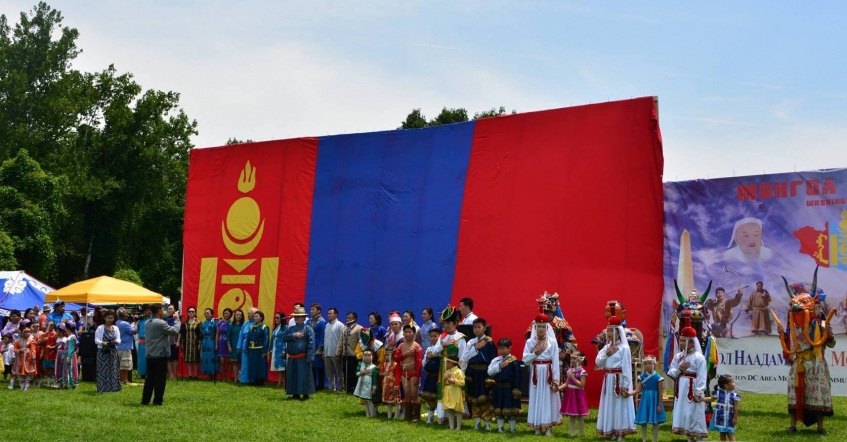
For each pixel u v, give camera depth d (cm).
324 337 1873
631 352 1342
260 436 1207
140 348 2133
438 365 1361
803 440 1218
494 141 1788
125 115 4809
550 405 1257
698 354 1152
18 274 2789
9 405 1525
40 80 4803
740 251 1761
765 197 1744
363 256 1959
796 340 1312
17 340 1850
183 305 2297
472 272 1756
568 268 1620
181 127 5084
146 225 5303
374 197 1969
